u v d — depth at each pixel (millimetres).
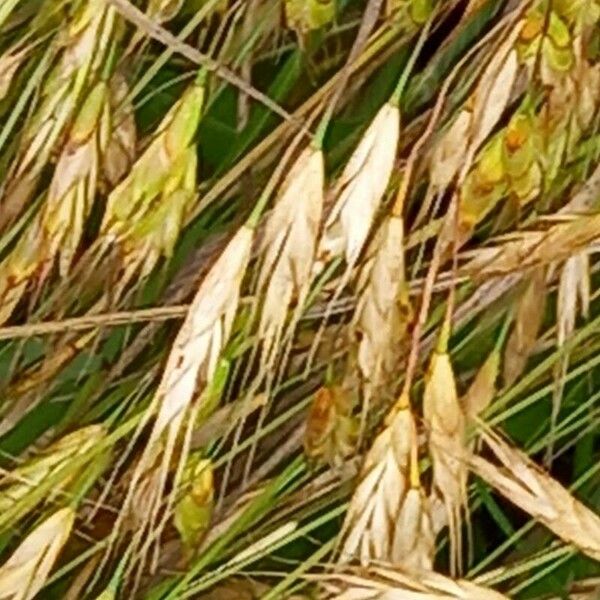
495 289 202
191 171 193
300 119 193
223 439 195
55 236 194
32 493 188
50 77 193
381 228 186
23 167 194
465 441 191
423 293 182
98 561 206
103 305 200
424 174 206
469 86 195
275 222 182
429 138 201
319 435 196
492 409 194
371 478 180
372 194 182
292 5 201
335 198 182
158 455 187
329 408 194
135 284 205
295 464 195
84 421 203
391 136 181
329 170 207
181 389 180
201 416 189
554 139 194
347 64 189
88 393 206
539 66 189
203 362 180
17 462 201
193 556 199
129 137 203
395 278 186
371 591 176
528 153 193
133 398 205
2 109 207
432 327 205
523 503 181
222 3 200
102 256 207
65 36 192
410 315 188
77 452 193
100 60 192
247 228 181
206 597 202
